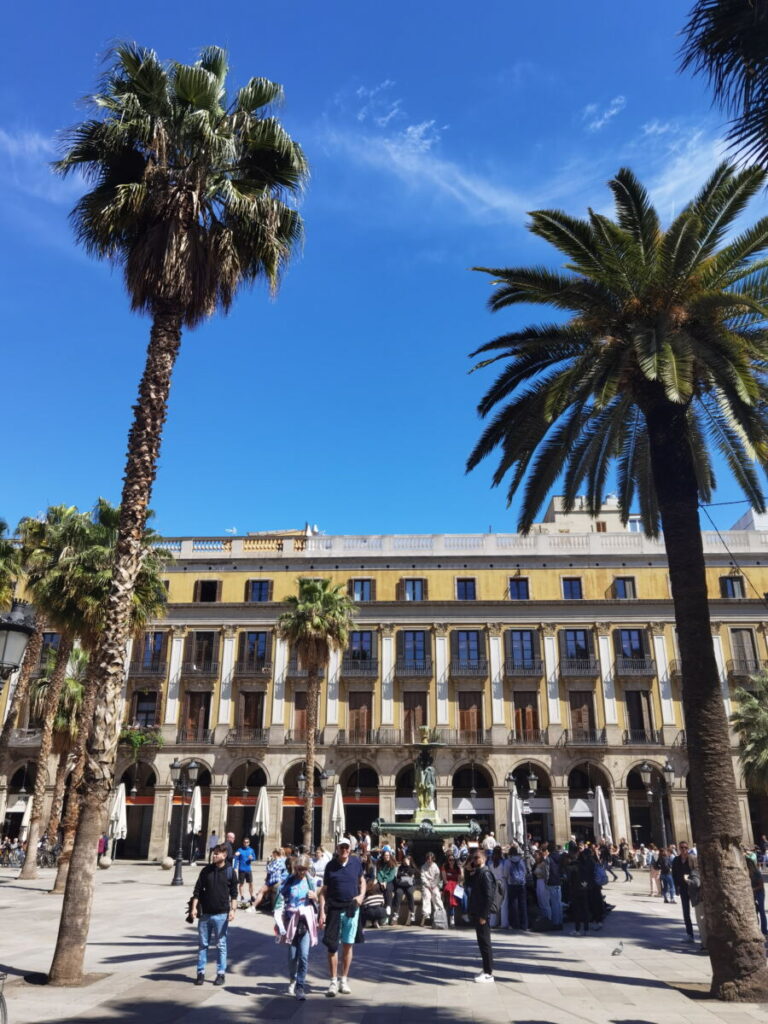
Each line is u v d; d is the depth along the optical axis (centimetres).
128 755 4538
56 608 2531
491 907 1107
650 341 1223
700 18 754
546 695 4572
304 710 4606
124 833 3456
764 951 1014
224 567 4934
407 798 4466
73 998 934
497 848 1780
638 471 1827
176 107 1282
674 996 1008
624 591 4775
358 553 4916
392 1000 962
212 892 1059
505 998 978
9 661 1034
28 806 4519
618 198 1385
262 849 4328
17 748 4522
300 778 3581
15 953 1246
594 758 4416
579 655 4656
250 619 4784
